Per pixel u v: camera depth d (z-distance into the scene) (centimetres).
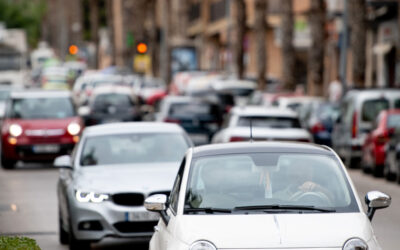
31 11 19688
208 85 9619
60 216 2848
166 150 2934
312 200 1709
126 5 17875
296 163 1797
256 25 10806
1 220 3384
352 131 5509
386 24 9925
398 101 5466
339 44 10806
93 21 19738
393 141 4675
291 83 9775
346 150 5653
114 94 7156
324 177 1761
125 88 7344
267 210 1669
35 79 16088
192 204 1705
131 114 7025
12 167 5541
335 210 1673
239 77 11750
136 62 13300
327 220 1614
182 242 1577
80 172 2773
